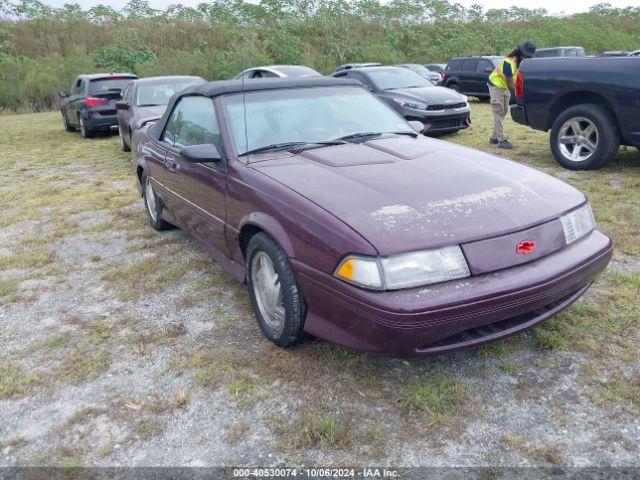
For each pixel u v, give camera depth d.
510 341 3.14
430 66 24.33
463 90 18.95
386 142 3.73
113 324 3.60
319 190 2.92
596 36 35.22
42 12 31.02
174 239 5.24
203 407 2.71
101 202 6.71
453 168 3.21
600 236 3.08
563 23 39.25
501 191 2.92
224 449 2.43
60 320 3.69
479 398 2.69
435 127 10.10
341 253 2.54
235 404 2.72
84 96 12.30
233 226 3.45
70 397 2.85
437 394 2.72
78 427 2.62
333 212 2.69
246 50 25.14
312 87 4.17
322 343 3.19
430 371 2.91
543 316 2.77
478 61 18.39
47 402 2.82
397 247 2.45
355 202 2.76
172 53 26.31
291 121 3.84
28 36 29.23
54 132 14.38
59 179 8.25
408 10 37.25
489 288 2.47
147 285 4.16
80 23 31.02
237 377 2.93
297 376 2.91
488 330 2.64
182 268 4.46
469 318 2.45
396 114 4.36
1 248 5.19
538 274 2.60
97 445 2.50
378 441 2.44
